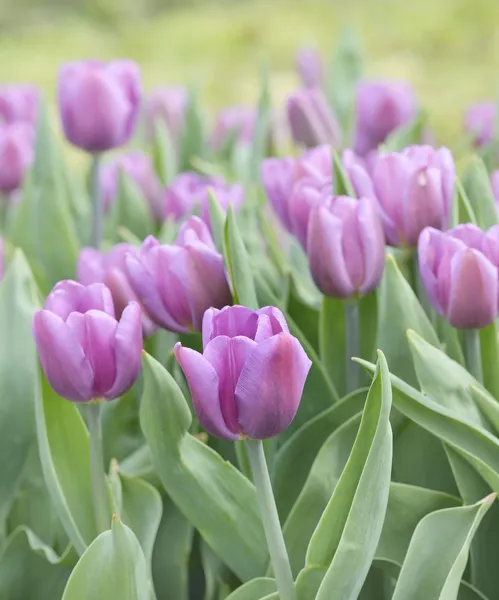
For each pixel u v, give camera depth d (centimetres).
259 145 200
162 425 147
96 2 1309
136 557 143
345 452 151
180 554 156
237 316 140
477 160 167
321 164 168
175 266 149
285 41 1007
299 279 177
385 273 156
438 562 145
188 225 153
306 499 150
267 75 200
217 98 707
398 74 760
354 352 158
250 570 150
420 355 150
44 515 160
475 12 932
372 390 141
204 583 162
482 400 149
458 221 162
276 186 165
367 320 162
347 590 141
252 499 150
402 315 156
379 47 891
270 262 180
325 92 280
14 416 159
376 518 141
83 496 152
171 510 156
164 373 146
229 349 138
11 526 160
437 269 151
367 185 157
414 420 148
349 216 152
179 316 150
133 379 146
